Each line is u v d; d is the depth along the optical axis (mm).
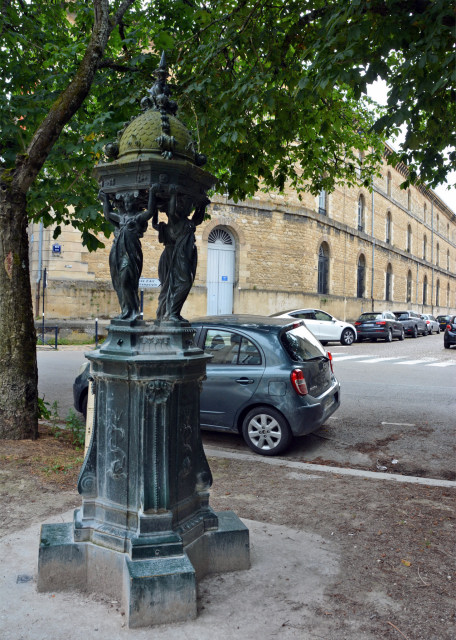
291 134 7078
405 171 44188
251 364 6203
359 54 4832
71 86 5508
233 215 23641
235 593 2764
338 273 30750
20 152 5949
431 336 33156
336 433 7168
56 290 18609
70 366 13094
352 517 3986
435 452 6277
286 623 2518
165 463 2656
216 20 6496
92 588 2756
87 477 2830
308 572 3037
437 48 4340
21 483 4406
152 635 2379
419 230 50094
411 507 4219
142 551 2557
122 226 2830
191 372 2775
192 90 6242
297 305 26016
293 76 6324
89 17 7203
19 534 3422
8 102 6004
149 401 2627
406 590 2879
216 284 23641
